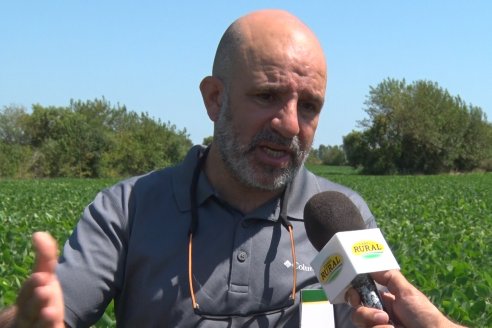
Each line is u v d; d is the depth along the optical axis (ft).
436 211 69.36
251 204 9.60
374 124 285.64
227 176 9.52
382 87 285.23
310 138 9.16
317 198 8.74
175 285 9.32
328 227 8.42
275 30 8.95
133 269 9.52
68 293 9.05
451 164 283.18
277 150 9.00
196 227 9.49
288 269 9.46
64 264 9.28
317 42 9.19
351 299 7.34
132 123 333.01
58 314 6.05
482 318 19.52
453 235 42.73
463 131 284.41
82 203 77.71
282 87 8.79
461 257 32.24
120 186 10.06
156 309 9.32
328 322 9.23
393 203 84.23
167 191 9.82
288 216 9.64
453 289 22.03
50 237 6.13
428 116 278.05
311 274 9.55
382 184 158.20
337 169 346.95
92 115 337.11
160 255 9.43
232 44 9.16
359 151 288.10
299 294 9.44
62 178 231.09
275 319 9.34
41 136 271.08
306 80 8.87
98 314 9.40
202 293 9.30
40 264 6.04
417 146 280.92
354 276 7.09
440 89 285.84
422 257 31.48
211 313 9.27
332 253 7.39
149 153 249.14
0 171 225.97
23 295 6.03
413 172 284.20
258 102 8.93
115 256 9.53
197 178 9.76
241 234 9.49
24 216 57.52
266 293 9.35
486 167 294.46
